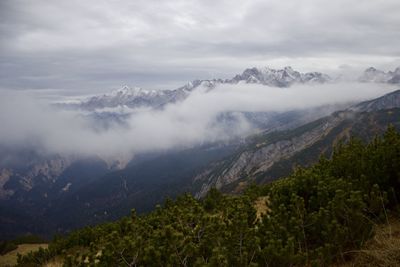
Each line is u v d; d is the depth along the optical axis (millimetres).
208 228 11609
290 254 9711
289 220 11539
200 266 9445
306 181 14742
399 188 13492
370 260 9867
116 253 10570
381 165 13922
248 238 10344
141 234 12594
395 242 10125
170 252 10453
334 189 13062
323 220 11164
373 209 11844
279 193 15414
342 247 10547
